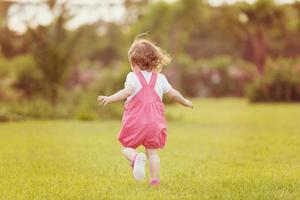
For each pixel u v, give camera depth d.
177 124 16.47
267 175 6.91
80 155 8.92
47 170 7.39
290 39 41.97
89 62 36.34
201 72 40.59
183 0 34.56
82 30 21.75
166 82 6.45
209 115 21.00
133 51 6.46
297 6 36.16
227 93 40.59
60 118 18.67
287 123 16.31
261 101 31.89
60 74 21.03
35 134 12.61
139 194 5.70
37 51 20.95
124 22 31.89
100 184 6.29
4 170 7.39
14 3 21.05
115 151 9.46
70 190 5.95
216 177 6.75
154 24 33.62
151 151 6.16
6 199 5.58
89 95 19.94
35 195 5.73
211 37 45.56
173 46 36.19
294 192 5.84
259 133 13.09
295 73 32.28
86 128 14.35
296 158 8.61
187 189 5.97
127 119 6.14
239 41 43.75
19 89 24.31
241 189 5.92
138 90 6.20
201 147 10.15
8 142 10.89
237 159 8.49
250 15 37.66
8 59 25.34
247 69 40.81
